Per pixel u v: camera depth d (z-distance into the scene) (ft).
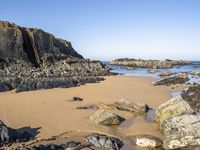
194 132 51.13
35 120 65.72
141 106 77.41
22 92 107.45
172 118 55.88
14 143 49.98
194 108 77.05
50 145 47.55
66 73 174.19
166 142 51.19
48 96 98.94
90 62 225.15
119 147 50.16
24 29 210.79
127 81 157.89
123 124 65.31
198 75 209.77
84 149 47.78
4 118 67.00
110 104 84.07
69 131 58.29
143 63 376.89
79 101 90.48
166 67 339.98
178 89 124.47
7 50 189.47
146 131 60.44
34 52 208.54
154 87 131.13
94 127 61.52
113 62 426.92
